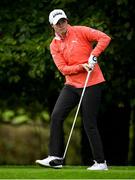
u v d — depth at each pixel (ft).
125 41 83.25
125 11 82.28
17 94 100.58
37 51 82.58
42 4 87.51
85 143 96.89
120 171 57.36
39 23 85.87
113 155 96.53
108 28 81.71
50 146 60.08
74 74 59.31
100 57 81.51
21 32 85.40
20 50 84.17
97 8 83.82
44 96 98.07
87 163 96.78
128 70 86.28
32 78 91.86
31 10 88.02
